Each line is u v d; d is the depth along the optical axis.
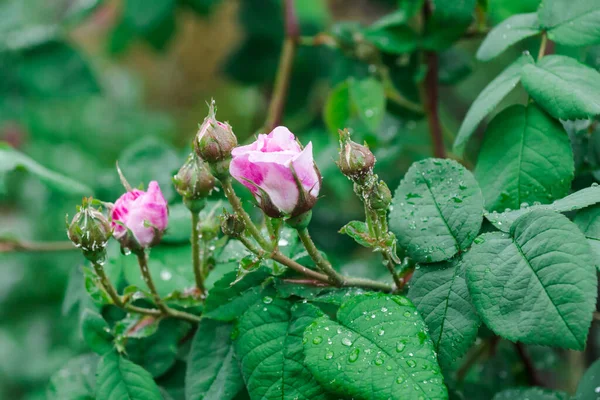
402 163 0.90
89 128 1.63
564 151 0.69
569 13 0.71
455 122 1.19
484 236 0.67
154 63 1.76
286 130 0.66
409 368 0.64
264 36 1.18
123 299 0.71
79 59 1.08
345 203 1.10
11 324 1.49
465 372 0.78
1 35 1.07
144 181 0.81
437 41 0.79
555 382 0.86
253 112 1.50
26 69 1.06
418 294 0.67
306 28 1.16
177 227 0.75
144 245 0.70
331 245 1.03
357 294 0.67
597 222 0.66
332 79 0.87
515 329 0.64
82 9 1.06
